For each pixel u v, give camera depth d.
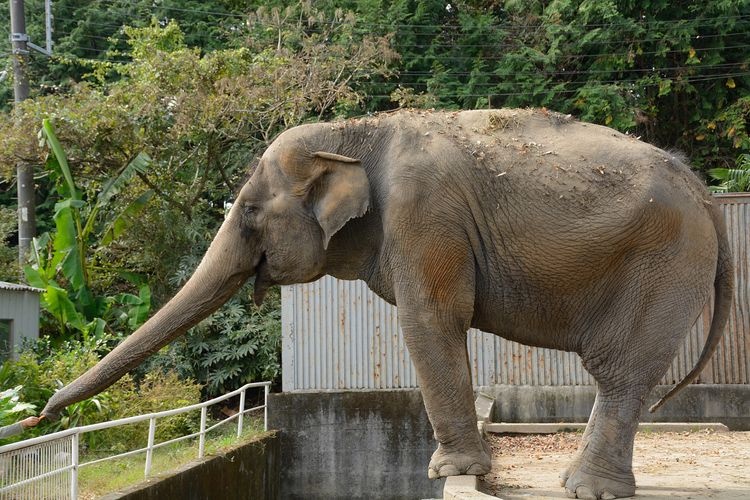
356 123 6.32
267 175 6.39
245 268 6.44
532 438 10.73
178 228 17.17
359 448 13.30
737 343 12.96
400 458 13.21
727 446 9.28
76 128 15.93
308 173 6.26
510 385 13.69
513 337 6.24
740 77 20.69
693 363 13.05
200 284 6.39
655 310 5.68
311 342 14.12
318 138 6.34
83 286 15.00
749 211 12.98
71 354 12.10
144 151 16.23
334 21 19.27
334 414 13.39
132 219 16.70
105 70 19.50
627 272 5.72
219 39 22.03
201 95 16.27
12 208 22.59
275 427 13.45
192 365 16.27
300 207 6.27
